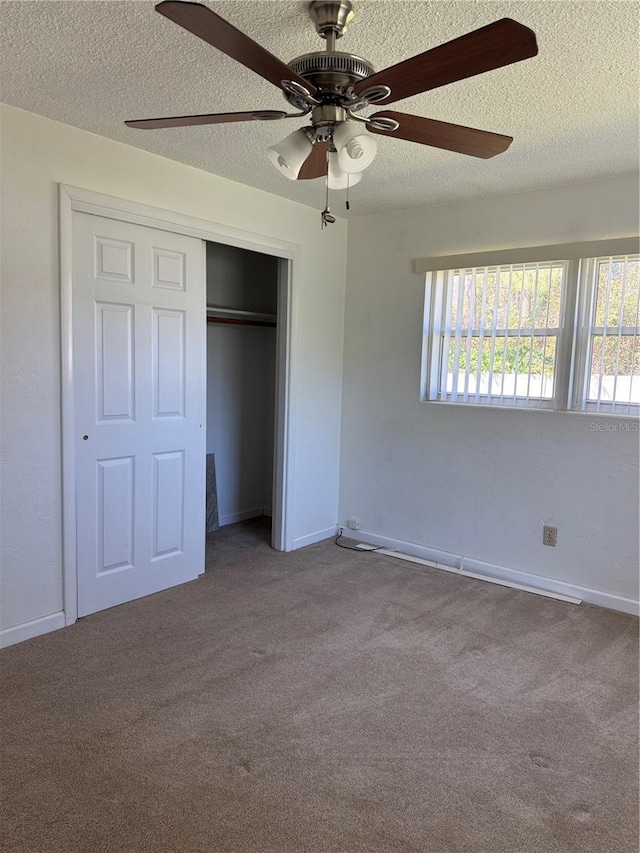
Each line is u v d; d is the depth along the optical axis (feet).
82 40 6.19
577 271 10.78
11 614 8.77
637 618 10.31
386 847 5.38
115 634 9.25
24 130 8.20
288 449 13.17
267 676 8.16
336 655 8.79
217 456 15.15
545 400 11.32
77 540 9.59
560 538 11.22
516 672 8.43
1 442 8.40
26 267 8.41
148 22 5.82
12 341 8.38
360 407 14.05
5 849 5.24
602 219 10.39
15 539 8.70
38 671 8.11
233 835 5.47
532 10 5.42
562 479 11.12
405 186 11.06
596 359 10.74
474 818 5.74
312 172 6.99
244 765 6.39
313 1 5.37
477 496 12.25
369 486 14.05
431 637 9.44
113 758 6.44
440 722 7.23
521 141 8.65
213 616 10.02
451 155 9.27
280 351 13.00
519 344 11.55
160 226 10.11
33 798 5.83
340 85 5.19
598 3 5.26
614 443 10.49
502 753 6.70
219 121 5.64
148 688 7.78
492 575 12.12
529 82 6.80
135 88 7.38
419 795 6.03
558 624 10.00
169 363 10.81
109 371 9.83
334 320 13.91
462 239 12.12
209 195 10.80
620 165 9.64
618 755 6.71
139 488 10.52
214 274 14.57
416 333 12.92
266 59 4.50
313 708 7.45
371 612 10.33
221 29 4.03
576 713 7.48
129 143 9.34
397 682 8.11
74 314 9.18
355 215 13.51
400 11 5.49
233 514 15.75
